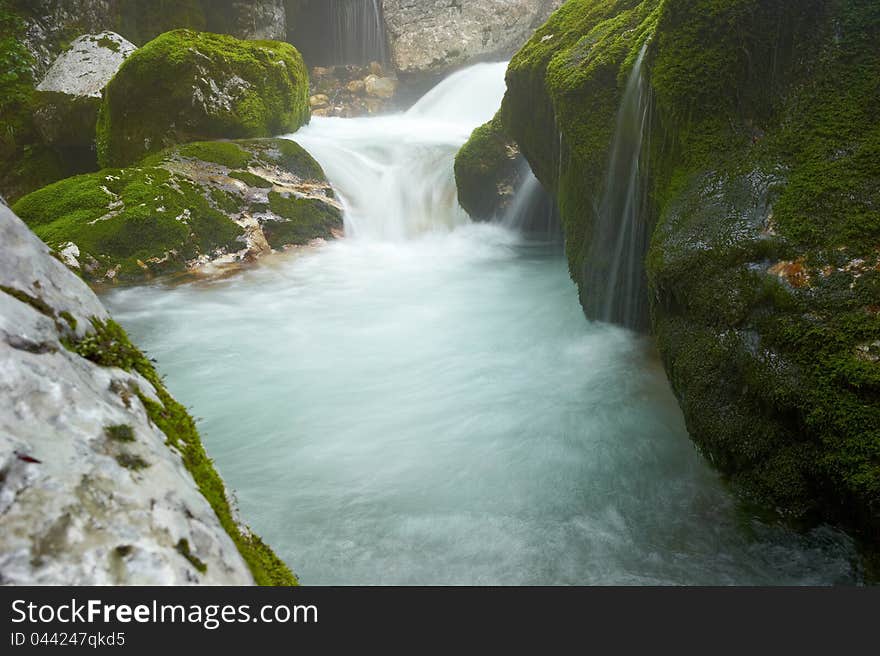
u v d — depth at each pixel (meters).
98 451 1.31
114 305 6.80
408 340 5.91
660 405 4.42
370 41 19.14
